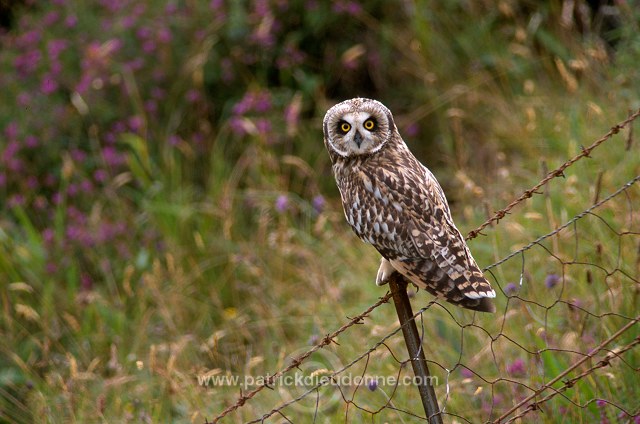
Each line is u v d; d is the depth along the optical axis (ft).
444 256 22.89
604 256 30.07
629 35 42.32
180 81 47.70
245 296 38.96
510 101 45.70
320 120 46.55
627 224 30.78
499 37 48.34
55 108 46.50
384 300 21.79
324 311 35.50
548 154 40.91
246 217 43.45
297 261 39.96
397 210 24.07
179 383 30.63
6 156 44.68
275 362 33.76
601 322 27.02
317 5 48.39
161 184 41.83
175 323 36.73
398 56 49.11
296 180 45.06
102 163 45.37
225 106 48.01
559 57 45.44
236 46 48.52
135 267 39.86
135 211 44.80
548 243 32.91
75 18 48.91
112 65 47.39
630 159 35.68
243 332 34.53
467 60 48.08
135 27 48.55
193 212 41.32
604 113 39.19
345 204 25.59
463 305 22.08
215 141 45.65
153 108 46.88
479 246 33.76
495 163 41.96
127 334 36.94
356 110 25.34
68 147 46.34
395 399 28.91
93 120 47.01
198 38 47.83
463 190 40.09
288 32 49.32
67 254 40.78
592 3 48.26
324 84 49.42
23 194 44.62
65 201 44.73
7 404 33.86
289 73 48.91
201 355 34.73
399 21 49.70
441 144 46.03
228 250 40.06
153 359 29.01
